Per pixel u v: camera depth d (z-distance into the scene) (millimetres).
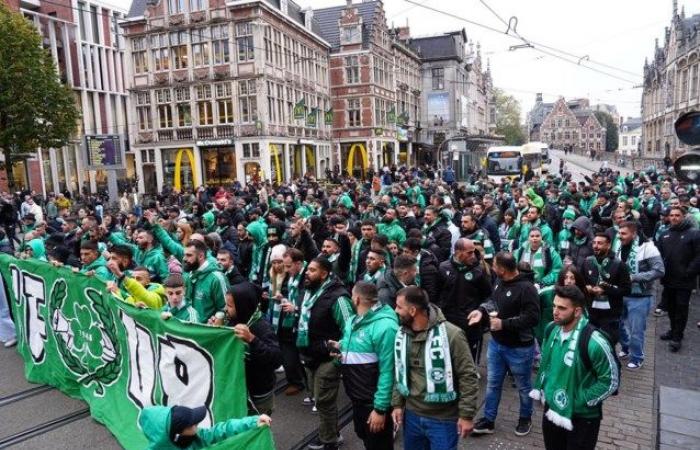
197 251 5836
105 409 6008
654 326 9117
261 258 8789
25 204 18250
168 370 5051
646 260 7020
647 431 5562
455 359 3879
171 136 33281
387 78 45719
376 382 4453
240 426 3504
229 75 31438
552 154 94188
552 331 4129
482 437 5508
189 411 3289
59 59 41188
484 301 6098
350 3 41156
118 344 5859
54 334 6910
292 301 6258
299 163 36375
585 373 3883
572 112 130750
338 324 5090
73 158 41406
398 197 15992
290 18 34031
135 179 34500
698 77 51906
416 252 6562
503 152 33375
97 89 44906
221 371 4633
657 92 67750
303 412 6176
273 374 4816
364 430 4543
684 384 6707
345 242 8438
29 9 38500
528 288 5219
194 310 5613
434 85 59406
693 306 10102
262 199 18328
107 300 5941
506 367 5500
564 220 10195
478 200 11914
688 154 5266
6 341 8820
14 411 6379
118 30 47500
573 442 3945
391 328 4301
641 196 14586
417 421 4008
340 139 42438
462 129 60969
